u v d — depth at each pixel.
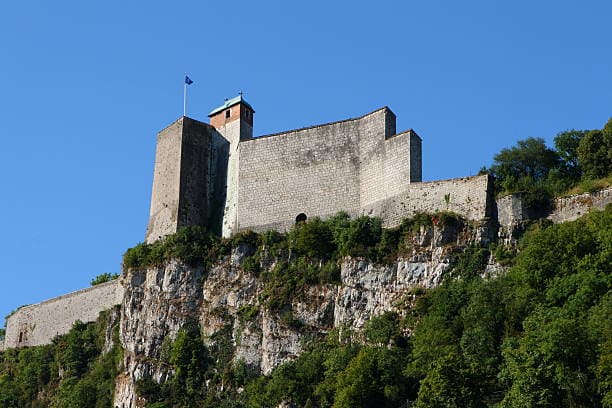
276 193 135.25
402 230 122.81
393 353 110.88
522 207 118.88
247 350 124.31
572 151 133.38
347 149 132.62
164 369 127.88
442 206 122.44
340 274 123.81
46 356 155.38
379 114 131.12
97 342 148.38
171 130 146.00
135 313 135.50
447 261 118.19
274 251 129.25
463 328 109.62
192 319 130.00
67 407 137.12
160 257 135.88
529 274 110.81
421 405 100.19
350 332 119.44
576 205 118.44
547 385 94.31
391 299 119.31
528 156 133.12
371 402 107.38
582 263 108.75
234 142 144.00
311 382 115.69
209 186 143.75
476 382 100.06
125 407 128.38
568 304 104.50
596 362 94.69
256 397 117.81
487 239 118.19
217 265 131.88
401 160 126.75
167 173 144.00
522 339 100.38
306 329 122.12
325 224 128.50
